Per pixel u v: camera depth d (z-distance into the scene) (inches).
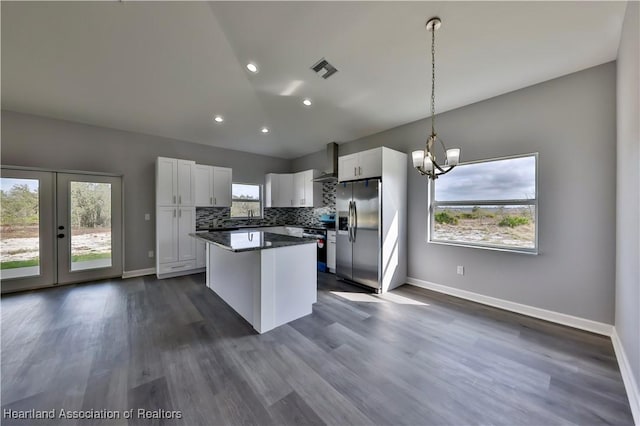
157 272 170.4
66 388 66.6
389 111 146.9
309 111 158.7
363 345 88.9
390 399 64.1
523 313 114.1
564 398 64.4
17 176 140.6
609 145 93.6
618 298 86.9
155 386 67.9
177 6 88.7
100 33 98.3
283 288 105.3
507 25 82.0
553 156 106.0
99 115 152.8
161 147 189.6
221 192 208.8
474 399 64.1
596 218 96.4
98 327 100.4
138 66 117.5
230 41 104.4
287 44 101.8
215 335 95.6
